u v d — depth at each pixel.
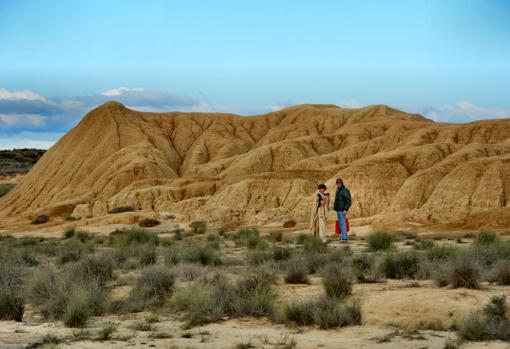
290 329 10.65
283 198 74.75
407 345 8.80
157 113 164.38
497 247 18.62
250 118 164.00
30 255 25.86
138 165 121.06
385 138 112.38
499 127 105.56
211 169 123.12
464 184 59.75
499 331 9.05
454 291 12.48
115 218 68.31
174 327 11.12
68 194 124.88
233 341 9.55
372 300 12.01
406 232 35.22
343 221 27.09
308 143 126.25
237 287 13.23
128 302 13.55
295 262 17.53
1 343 9.70
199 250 21.86
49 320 12.46
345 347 8.81
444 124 126.00
